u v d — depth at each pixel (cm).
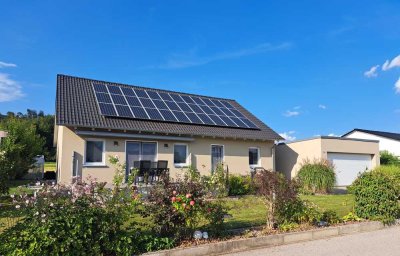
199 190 654
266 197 768
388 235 779
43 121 5141
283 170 2223
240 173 1831
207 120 1848
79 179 603
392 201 891
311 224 788
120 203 589
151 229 638
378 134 3180
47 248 496
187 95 2177
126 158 1534
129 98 1786
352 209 984
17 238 505
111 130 1495
